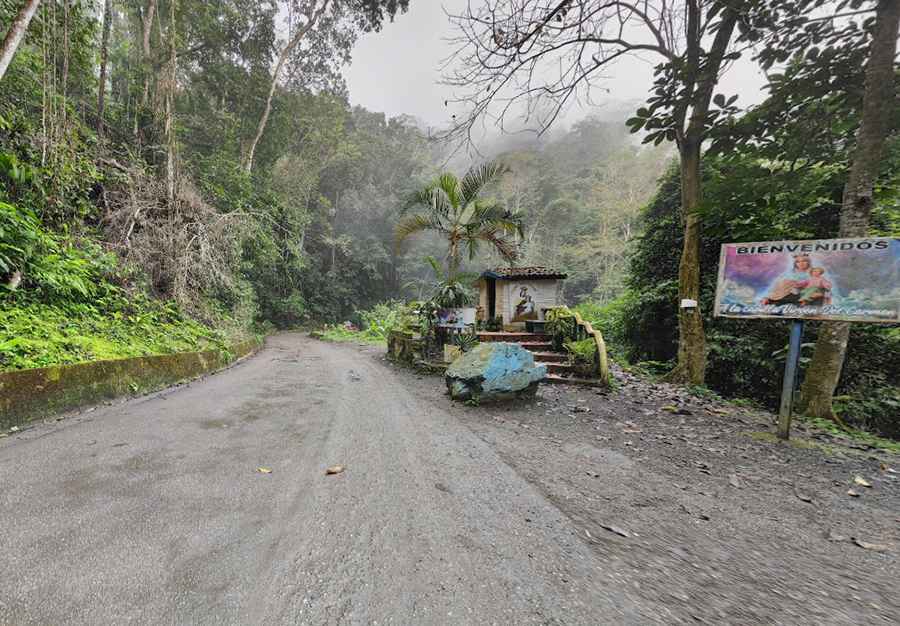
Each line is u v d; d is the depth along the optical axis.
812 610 1.45
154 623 1.23
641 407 4.95
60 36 7.07
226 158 13.64
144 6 12.03
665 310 8.99
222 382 6.09
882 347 5.92
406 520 2.02
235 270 11.20
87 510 1.96
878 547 1.94
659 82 5.23
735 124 5.70
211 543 1.72
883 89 4.44
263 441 3.24
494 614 1.35
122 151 8.95
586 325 6.78
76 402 3.88
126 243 7.45
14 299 4.78
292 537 1.80
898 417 5.70
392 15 15.48
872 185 4.54
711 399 5.66
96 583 1.41
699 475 2.88
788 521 2.22
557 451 3.30
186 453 2.87
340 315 31.20
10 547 1.61
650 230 9.66
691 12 5.27
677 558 1.79
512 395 4.97
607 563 1.71
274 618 1.28
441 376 7.15
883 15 4.40
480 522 2.05
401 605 1.37
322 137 21.41
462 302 8.25
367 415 4.25
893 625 1.38
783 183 5.68
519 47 4.15
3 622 1.20
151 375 5.15
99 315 5.86
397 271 37.41
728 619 1.38
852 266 3.57
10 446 2.87
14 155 5.63
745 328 7.12
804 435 4.07
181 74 14.11
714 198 6.04
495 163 8.05
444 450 3.21
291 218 16.89
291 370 7.80
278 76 16.55
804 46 5.00
